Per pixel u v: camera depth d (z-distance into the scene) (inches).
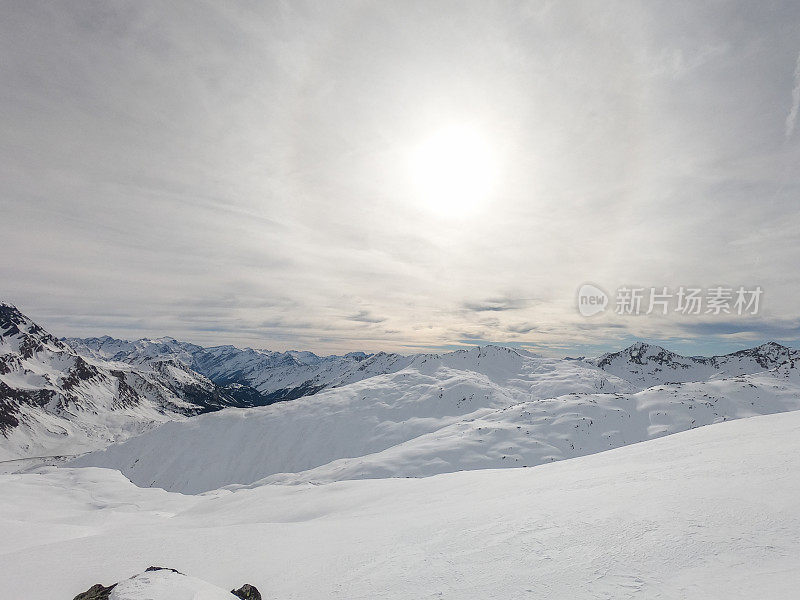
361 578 452.1
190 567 561.3
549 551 403.5
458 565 423.5
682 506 438.3
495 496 833.5
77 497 2987.2
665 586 295.3
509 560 405.7
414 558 476.7
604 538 402.6
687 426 5403.5
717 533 359.9
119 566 560.4
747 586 272.8
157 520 1721.2
